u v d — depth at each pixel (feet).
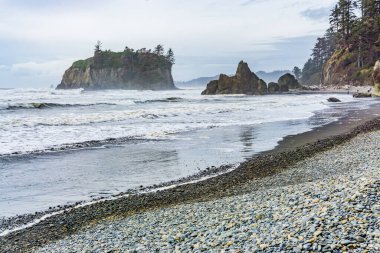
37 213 43.32
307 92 378.53
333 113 155.33
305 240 23.77
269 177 55.42
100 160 70.13
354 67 426.92
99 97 268.21
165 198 47.42
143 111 152.66
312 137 93.30
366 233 23.38
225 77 384.88
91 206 45.16
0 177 58.03
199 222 33.73
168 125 115.85
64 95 293.84
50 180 56.95
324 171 55.83
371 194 30.14
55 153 75.20
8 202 47.26
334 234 23.85
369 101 226.58
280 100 246.68
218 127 113.19
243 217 32.40
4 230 38.19
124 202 46.39
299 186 42.63
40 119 119.34
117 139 91.30
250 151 77.46
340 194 32.14
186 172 61.26
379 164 53.01
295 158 67.92
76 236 35.04
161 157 72.59
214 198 45.98
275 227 27.55
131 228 35.22
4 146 79.56
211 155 73.97
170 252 26.89
